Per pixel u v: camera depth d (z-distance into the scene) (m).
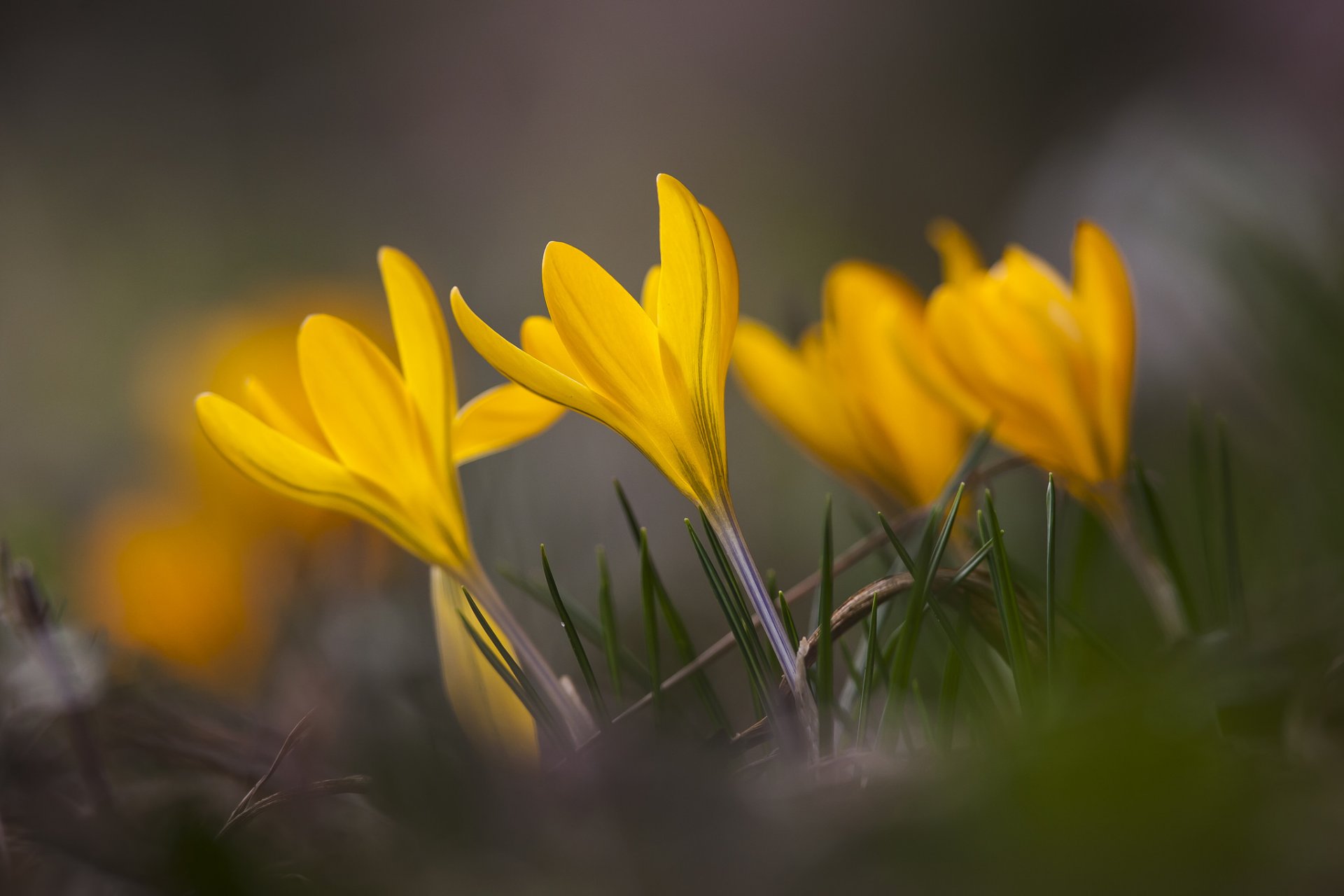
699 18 3.52
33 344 2.17
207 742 0.77
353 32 3.48
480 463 1.15
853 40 3.31
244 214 2.96
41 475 1.48
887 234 2.62
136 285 2.50
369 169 3.24
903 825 0.69
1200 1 2.36
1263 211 1.04
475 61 3.47
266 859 0.71
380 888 0.70
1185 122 1.30
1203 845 0.68
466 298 2.36
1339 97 1.65
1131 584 0.81
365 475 0.73
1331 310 0.89
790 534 1.28
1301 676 0.71
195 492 0.84
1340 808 0.68
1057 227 1.45
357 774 0.73
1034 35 2.96
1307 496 0.83
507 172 3.21
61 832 0.70
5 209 2.71
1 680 0.76
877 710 0.76
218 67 3.38
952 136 2.97
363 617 0.82
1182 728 0.69
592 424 1.33
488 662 0.73
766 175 3.06
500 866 0.70
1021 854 0.68
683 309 0.72
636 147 3.26
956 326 0.75
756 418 1.53
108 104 3.16
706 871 0.69
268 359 0.86
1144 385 1.11
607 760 0.71
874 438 0.77
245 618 0.81
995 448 0.97
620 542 1.18
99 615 0.82
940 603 0.73
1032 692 0.72
